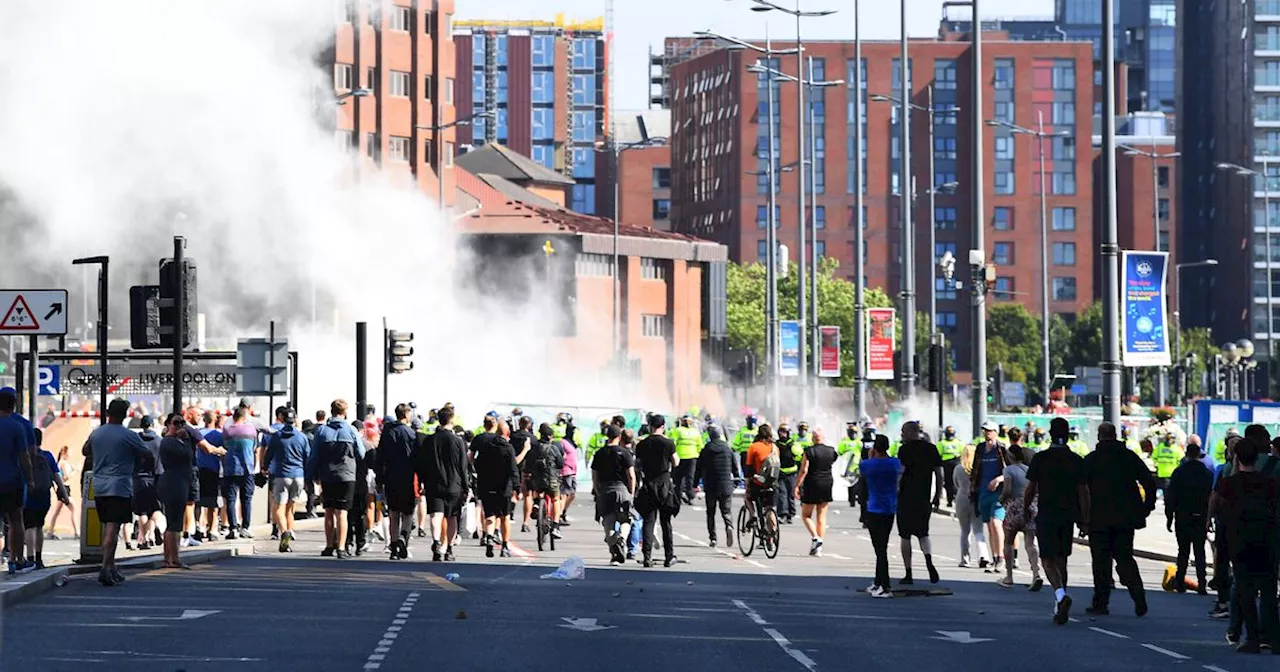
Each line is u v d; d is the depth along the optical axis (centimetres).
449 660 2581
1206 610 3647
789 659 2706
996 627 3244
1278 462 3278
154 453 4178
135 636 2817
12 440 3516
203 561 4341
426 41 17425
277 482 4778
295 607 3297
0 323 3959
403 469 4588
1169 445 7206
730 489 5341
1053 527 3400
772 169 12762
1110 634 3159
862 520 3900
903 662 2698
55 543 5194
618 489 4650
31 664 2473
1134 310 5631
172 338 4366
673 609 3441
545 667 2534
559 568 4162
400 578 3984
